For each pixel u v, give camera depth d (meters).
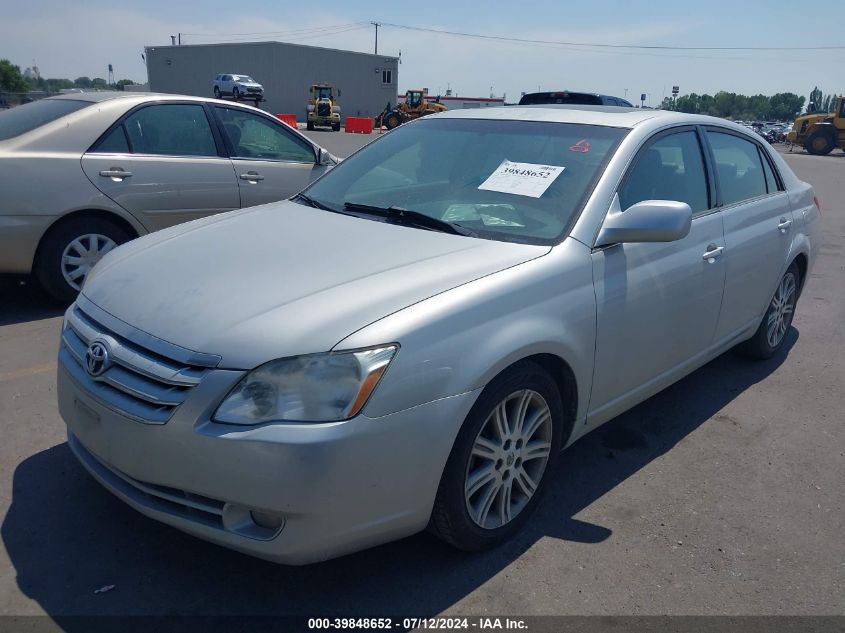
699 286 3.72
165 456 2.34
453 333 2.49
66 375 2.73
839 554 2.98
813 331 5.96
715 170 4.09
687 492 3.41
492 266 2.79
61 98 5.98
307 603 2.56
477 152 3.66
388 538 2.48
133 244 3.33
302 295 2.52
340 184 3.88
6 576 2.62
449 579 2.71
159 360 2.42
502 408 2.74
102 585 2.60
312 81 52.28
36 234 5.23
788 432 4.09
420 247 2.95
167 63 52.44
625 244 3.25
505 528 2.89
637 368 3.43
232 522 2.33
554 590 2.69
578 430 3.20
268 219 3.46
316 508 2.24
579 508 3.24
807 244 4.99
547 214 3.17
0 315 5.43
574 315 2.92
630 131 3.53
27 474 3.28
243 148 6.37
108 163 5.53
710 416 4.26
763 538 3.07
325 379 2.27
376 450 2.31
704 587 2.74
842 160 28.78
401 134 4.13
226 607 2.52
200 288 2.64
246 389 2.27
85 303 2.86
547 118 3.77
